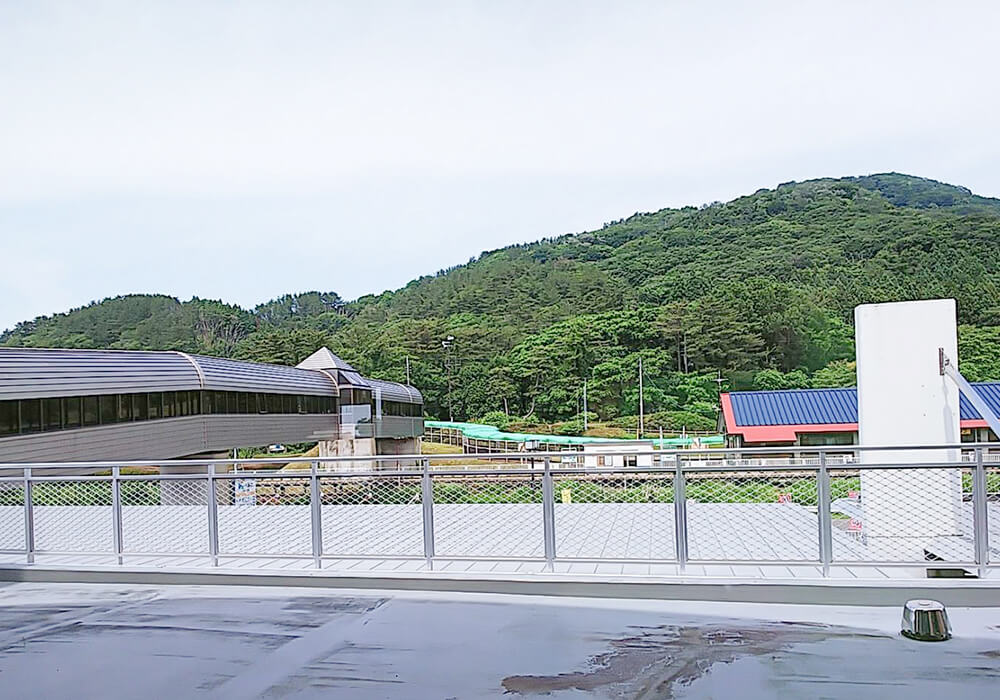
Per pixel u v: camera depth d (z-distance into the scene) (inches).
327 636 199.9
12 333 4534.9
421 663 178.2
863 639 189.0
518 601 231.5
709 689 159.6
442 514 358.0
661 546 280.2
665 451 281.6
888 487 269.3
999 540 259.3
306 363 1792.6
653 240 4451.3
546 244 4958.2
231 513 374.9
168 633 206.1
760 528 306.2
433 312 4266.7
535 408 3292.3
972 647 181.3
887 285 3137.3
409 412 2412.6
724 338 3139.8
